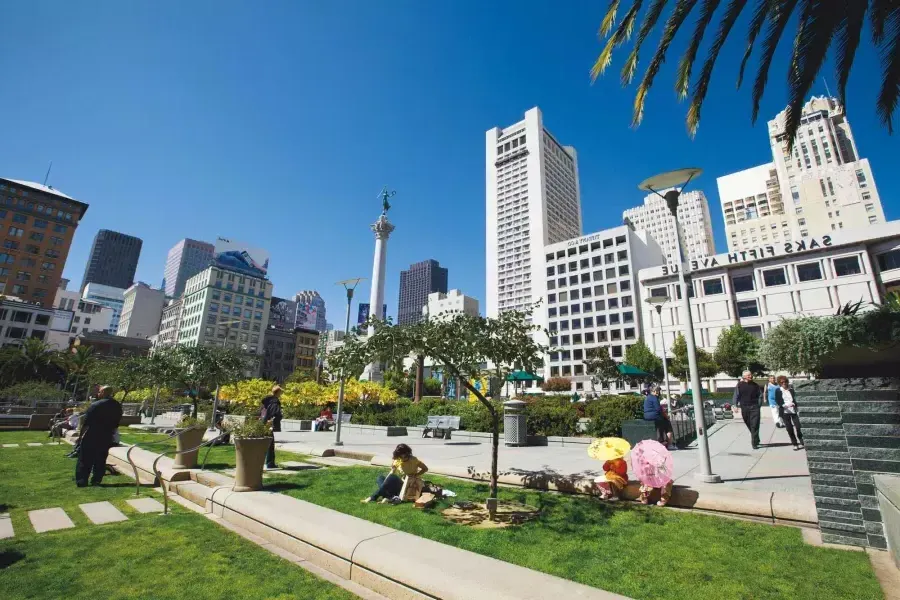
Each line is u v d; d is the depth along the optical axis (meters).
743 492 5.44
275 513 5.00
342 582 3.80
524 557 3.98
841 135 103.25
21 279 87.12
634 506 5.70
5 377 52.22
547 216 128.25
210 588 3.62
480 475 7.72
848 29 6.79
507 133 141.75
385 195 55.97
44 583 3.70
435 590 3.11
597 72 9.02
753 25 7.80
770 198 129.75
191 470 8.11
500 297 134.75
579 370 88.94
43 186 94.75
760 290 61.19
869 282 53.97
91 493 7.46
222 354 19.42
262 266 121.25
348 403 25.33
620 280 86.81
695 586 3.34
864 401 4.34
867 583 3.32
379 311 53.47
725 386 54.97
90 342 93.06
